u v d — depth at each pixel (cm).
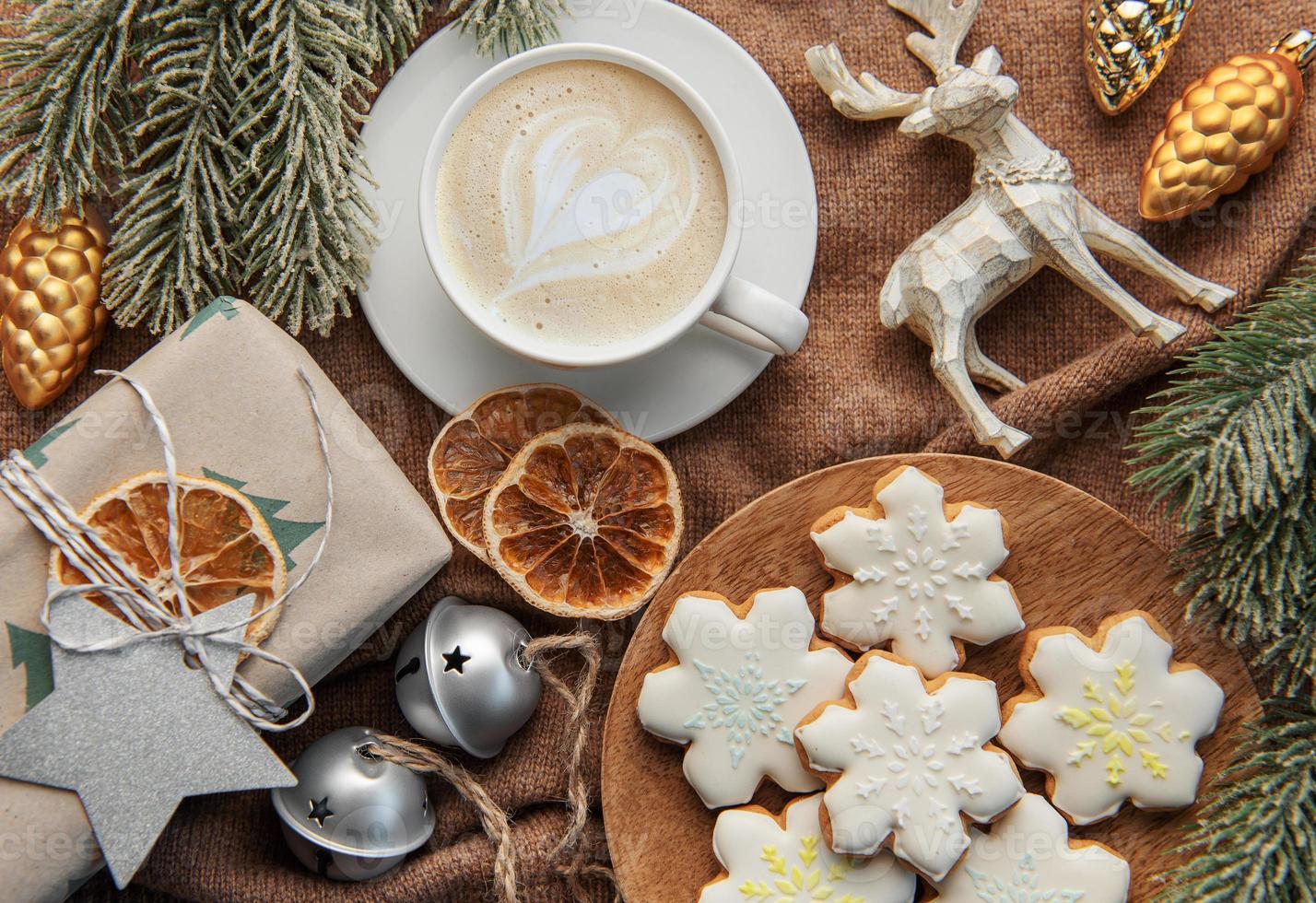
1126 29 71
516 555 73
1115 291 71
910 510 71
